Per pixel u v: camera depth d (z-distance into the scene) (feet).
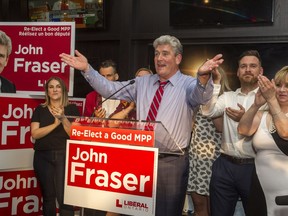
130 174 5.95
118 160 6.04
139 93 8.52
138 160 5.89
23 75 11.14
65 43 10.80
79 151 6.34
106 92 8.51
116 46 17.51
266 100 7.57
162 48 8.06
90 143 6.25
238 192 9.22
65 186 6.46
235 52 15.38
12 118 10.37
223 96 9.62
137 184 5.90
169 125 7.97
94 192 6.21
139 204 5.88
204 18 15.44
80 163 6.33
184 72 16.20
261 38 14.94
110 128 6.14
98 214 7.03
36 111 10.62
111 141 6.13
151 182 5.80
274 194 7.67
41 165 10.44
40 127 10.44
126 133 6.01
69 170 6.42
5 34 10.86
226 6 15.07
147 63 16.89
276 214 7.64
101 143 6.16
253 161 8.96
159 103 8.13
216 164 9.50
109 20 17.46
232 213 9.44
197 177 10.93
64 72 10.84
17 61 11.17
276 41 14.74
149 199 5.81
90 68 8.31
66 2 17.85
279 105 7.98
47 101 10.66
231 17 15.01
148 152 5.83
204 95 7.29
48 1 18.25
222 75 9.89
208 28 15.71
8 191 10.43
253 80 9.29
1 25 11.25
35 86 11.06
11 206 10.51
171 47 8.05
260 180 7.87
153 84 8.42
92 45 17.90
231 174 9.13
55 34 10.87
